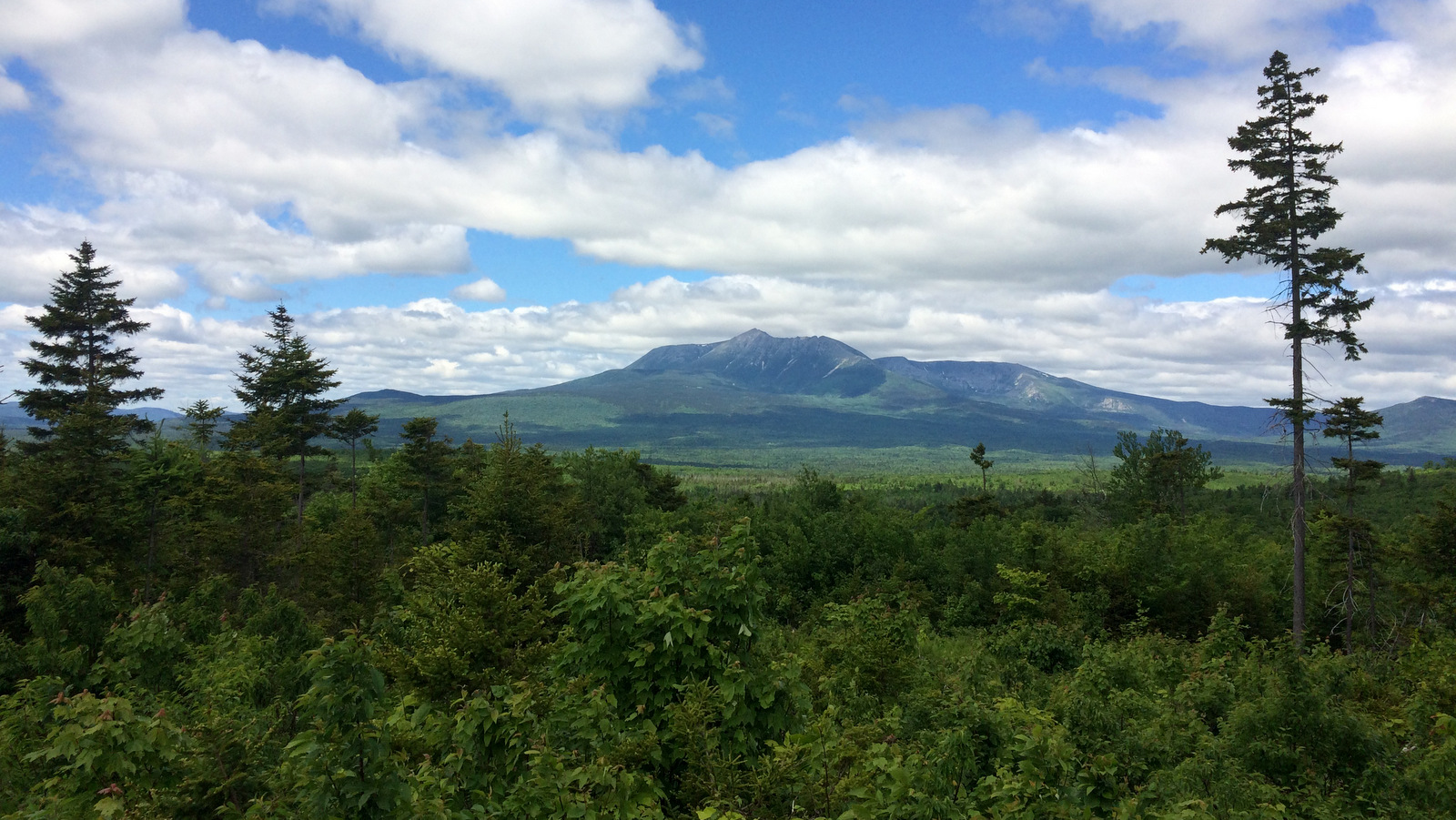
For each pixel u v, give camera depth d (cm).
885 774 612
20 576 2231
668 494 4516
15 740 870
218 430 4525
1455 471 6756
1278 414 2756
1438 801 818
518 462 2914
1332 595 3191
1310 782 910
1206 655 1794
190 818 634
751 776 682
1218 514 5025
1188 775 849
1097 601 2814
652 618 777
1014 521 4384
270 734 750
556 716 719
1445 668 1351
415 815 543
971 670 1469
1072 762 654
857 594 2922
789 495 4150
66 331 4516
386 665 1292
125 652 1275
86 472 2695
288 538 3531
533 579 2425
